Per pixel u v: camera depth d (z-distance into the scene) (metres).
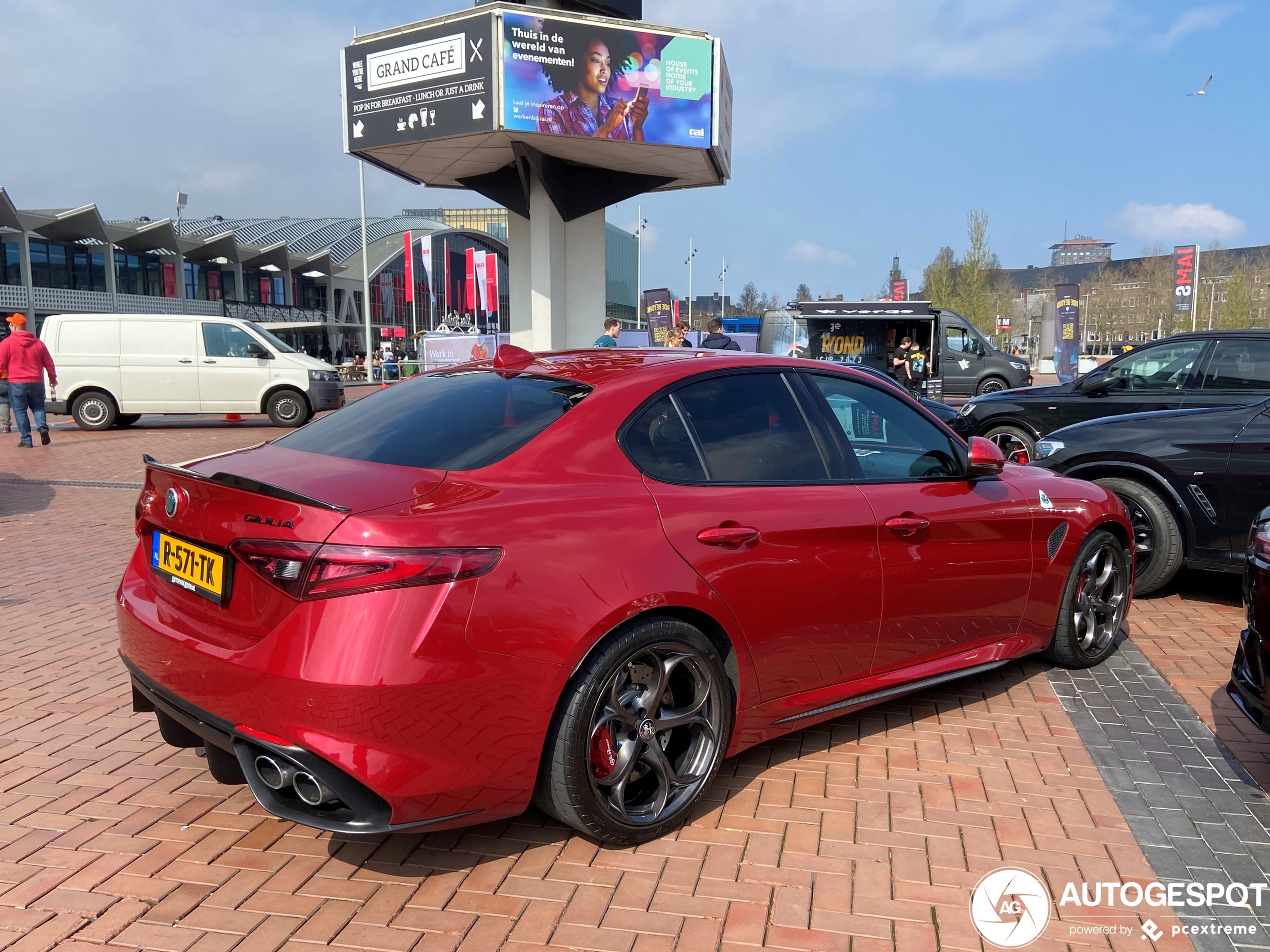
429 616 2.28
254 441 15.21
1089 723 3.76
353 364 44.47
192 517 2.59
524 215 20.78
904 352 20.44
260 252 58.53
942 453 3.77
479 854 2.73
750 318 42.81
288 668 2.26
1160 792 3.17
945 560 3.51
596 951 2.30
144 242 49.84
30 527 7.87
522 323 21.67
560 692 2.48
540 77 17.03
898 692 3.49
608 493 2.71
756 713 3.04
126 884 2.55
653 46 17.70
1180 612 5.37
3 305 44.34
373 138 18.25
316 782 2.30
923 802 3.09
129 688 4.05
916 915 2.47
